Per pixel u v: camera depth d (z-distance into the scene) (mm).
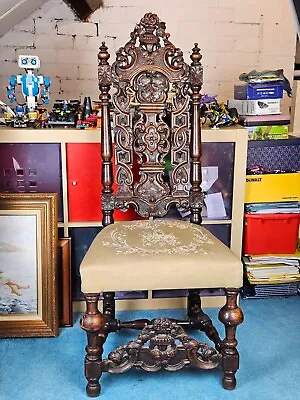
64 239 1947
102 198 1781
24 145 1925
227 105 2252
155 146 1775
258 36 2520
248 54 2539
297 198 2154
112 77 1712
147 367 1560
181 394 1561
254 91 2102
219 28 2490
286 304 2172
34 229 1896
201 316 1843
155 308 2127
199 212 1818
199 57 1737
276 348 1812
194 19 2467
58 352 1787
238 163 2010
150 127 1764
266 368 1691
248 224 2135
